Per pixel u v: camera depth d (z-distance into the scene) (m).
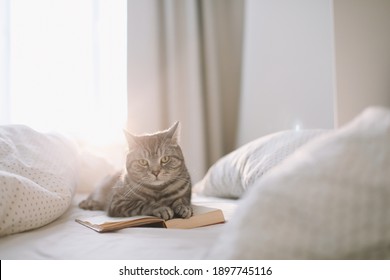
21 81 2.11
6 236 0.93
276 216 0.52
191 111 2.17
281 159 1.24
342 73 1.42
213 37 2.28
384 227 0.48
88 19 2.18
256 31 2.11
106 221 1.01
